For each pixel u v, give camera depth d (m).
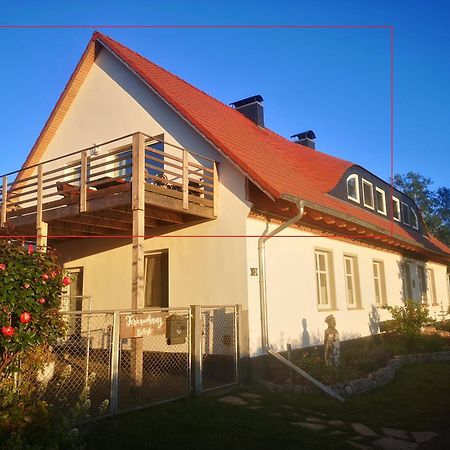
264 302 9.70
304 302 11.23
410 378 9.62
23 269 5.05
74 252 13.02
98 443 5.42
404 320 13.90
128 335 6.88
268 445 5.52
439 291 22.36
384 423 6.51
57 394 6.30
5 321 4.85
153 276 11.41
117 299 11.84
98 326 11.69
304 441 5.70
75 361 9.66
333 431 6.14
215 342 9.66
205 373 9.64
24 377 5.26
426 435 6.03
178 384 8.48
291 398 7.81
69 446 4.68
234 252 9.88
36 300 5.12
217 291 9.97
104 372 9.03
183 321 7.79
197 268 10.37
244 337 9.26
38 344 5.12
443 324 17.64
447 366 11.12
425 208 38.91
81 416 5.15
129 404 6.95
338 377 8.71
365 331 13.95
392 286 16.62
